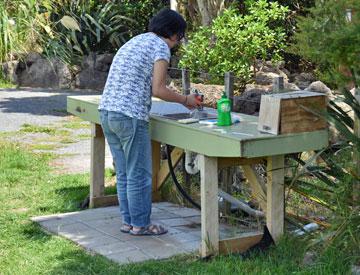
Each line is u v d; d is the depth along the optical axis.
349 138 4.55
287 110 4.62
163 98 5.14
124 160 5.46
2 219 6.00
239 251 4.97
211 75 9.04
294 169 5.16
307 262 4.70
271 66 10.50
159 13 5.30
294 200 5.77
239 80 9.44
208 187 4.85
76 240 5.41
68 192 6.97
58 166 8.31
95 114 6.09
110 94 5.24
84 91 15.29
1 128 10.91
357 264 4.58
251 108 7.65
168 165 6.07
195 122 5.10
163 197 6.63
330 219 4.87
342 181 4.73
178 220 5.93
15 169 7.89
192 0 12.48
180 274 4.59
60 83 15.77
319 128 4.76
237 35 9.56
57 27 16.20
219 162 4.95
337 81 4.34
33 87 15.94
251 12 10.07
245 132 4.71
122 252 5.11
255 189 5.11
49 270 4.77
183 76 6.70
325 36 4.13
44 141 9.95
